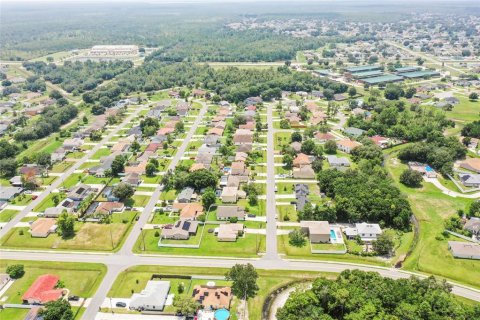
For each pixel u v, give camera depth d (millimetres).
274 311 132250
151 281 142375
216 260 157250
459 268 151000
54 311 125125
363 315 119812
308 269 151375
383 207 178875
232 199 197250
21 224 183500
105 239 170625
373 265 153500
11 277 148625
